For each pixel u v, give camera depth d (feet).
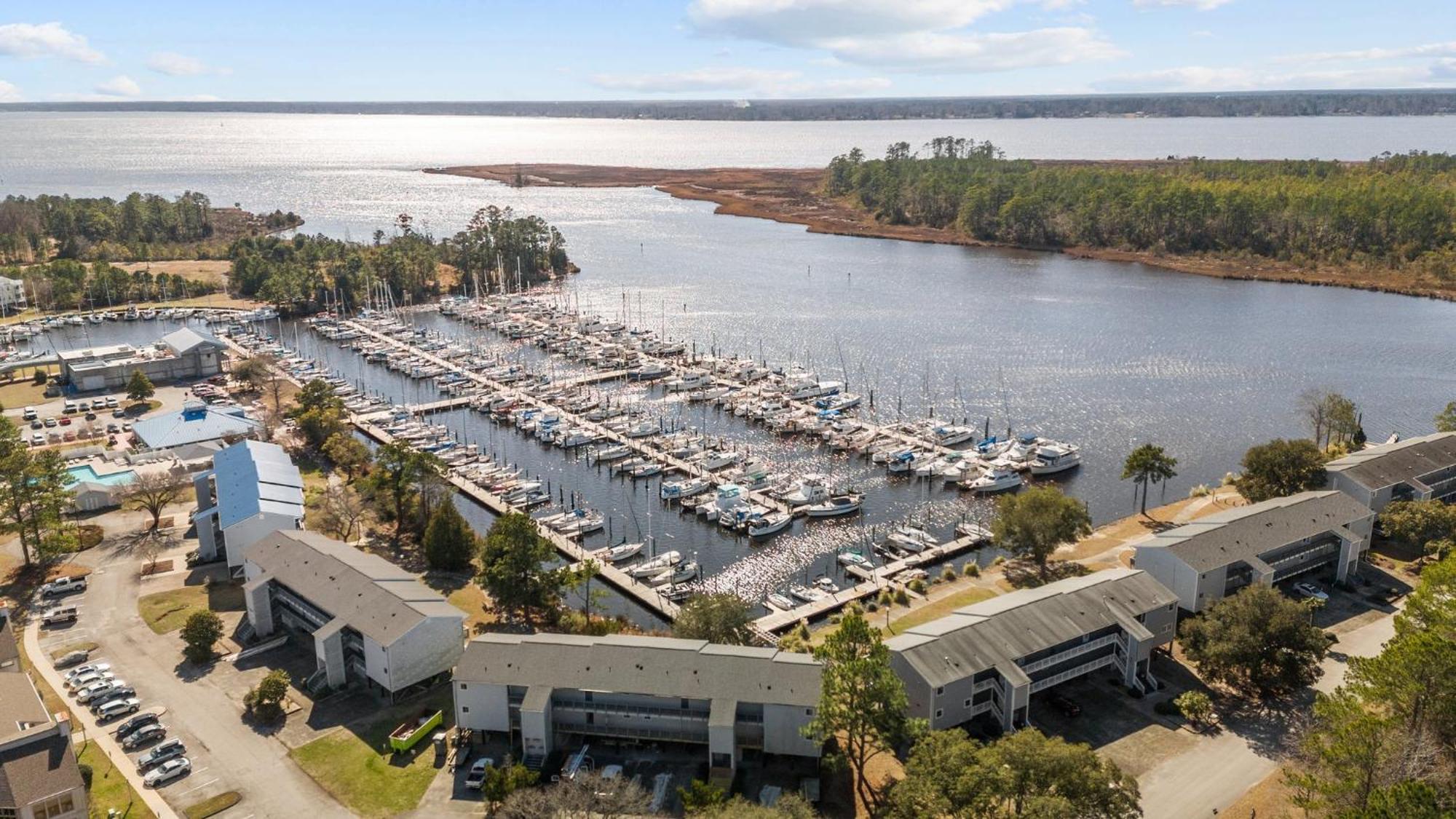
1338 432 609.01
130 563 454.40
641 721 314.96
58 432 643.86
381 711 338.34
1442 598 322.96
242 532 435.94
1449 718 273.54
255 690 340.18
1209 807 289.94
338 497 492.13
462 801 293.02
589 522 530.27
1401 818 222.69
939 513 545.85
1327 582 432.25
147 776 300.61
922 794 258.78
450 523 452.76
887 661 297.53
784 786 298.56
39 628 393.91
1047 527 440.86
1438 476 501.56
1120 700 348.18
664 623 428.56
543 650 328.08
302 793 296.30
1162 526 502.79
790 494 561.43
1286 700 345.92
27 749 279.28
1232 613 353.31
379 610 354.74
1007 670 324.60
